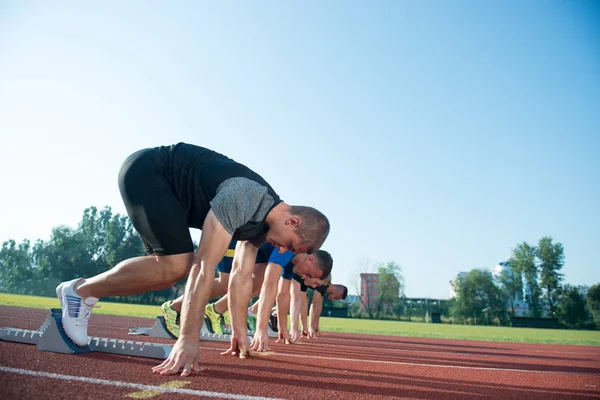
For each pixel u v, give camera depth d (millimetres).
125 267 2953
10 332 3299
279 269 4402
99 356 2943
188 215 2992
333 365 3518
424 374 3361
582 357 7250
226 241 2582
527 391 2814
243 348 3594
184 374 2375
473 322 56438
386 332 14250
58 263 50250
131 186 2871
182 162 2957
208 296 2533
